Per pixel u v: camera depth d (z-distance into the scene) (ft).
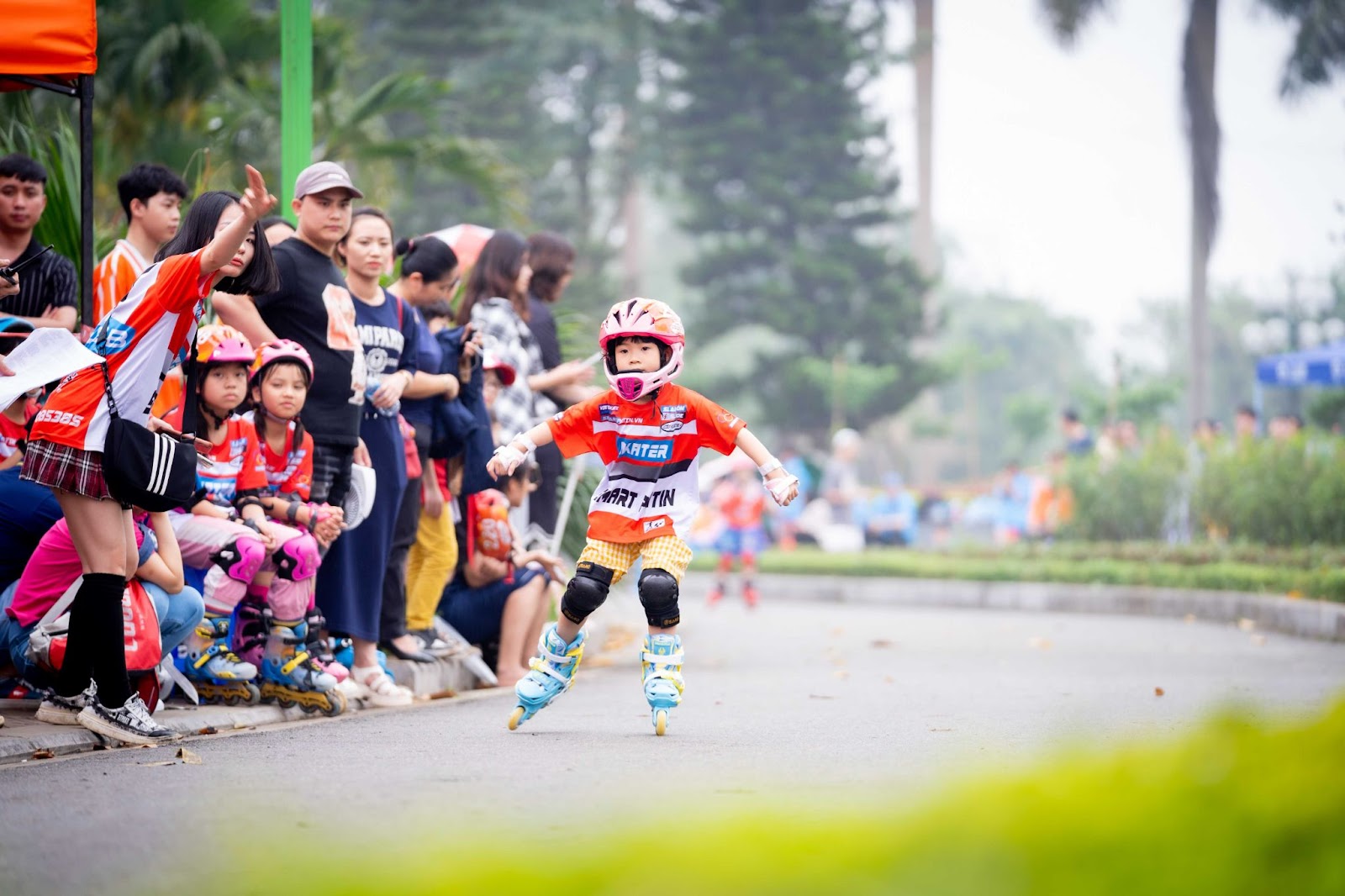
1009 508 239.09
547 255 76.13
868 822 17.19
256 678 53.88
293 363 52.85
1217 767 16.24
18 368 42.75
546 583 69.51
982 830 15.43
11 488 49.88
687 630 115.24
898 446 415.44
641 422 49.14
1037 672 75.72
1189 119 325.21
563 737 46.83
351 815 31.07
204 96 125.90
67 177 69.62
